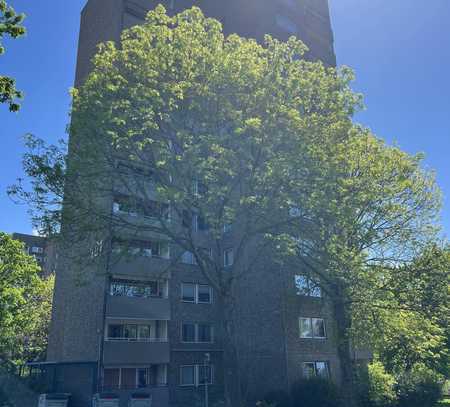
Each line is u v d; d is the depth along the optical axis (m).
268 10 41.59
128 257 20.92
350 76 19.78
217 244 20.08
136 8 35.22
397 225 22.08
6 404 27.97
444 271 21.30
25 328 39.00
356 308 22.02
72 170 17.95
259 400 28.33
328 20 47.22
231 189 18.09
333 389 25.44
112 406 25.00
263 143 17.27
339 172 18.20
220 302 19.78
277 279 29.45
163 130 18.73
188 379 31.08
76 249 24.52
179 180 17.84
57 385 30.41
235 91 17.78
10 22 11.05
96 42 37.56
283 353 27.97
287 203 17.97
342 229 20.34
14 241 35.84
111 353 27.38
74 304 31.95
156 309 29.88
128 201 19.98
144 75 17.92
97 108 17.53
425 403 27.17
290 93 18.44
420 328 21.66
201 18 19.28
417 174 23.05
